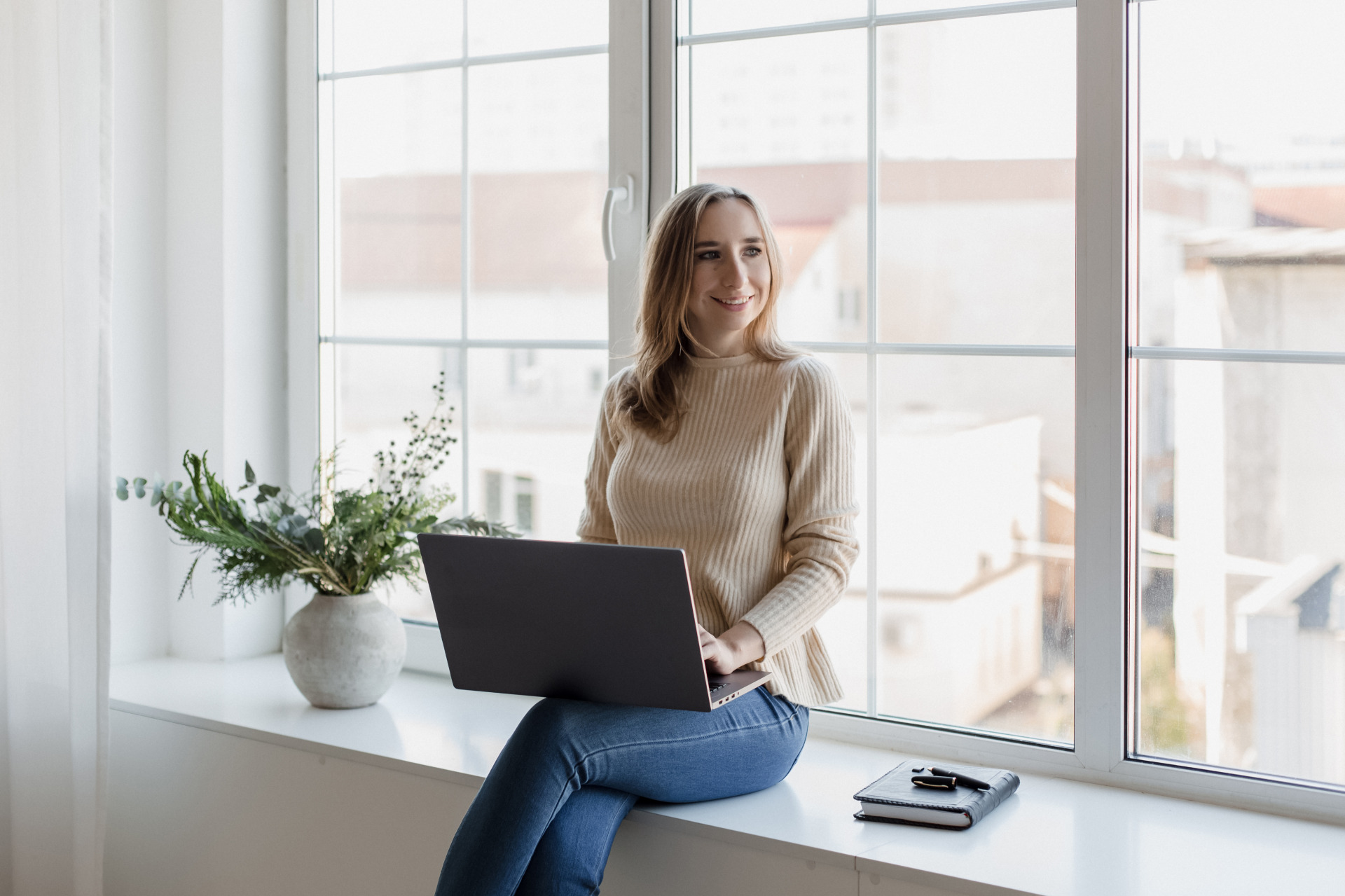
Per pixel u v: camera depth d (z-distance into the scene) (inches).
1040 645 77.9
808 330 83.8
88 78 84.7
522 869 60.0
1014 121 76.0
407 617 101.8
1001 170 76.7
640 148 86.3
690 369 76.0
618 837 68.2
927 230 79.4
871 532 82.5
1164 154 71.4
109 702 88.0
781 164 83.4
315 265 102.9
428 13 97.0
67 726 87.3
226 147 99.8
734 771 67.6
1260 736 71.1
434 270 98.3
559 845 61.4
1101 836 64.2
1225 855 61.6
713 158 85.7
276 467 104.9
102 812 86.0
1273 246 69.1
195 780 86.7
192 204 101.6
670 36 85.4
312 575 87.9
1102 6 70.5
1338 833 65.1
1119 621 72.3
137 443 102.0
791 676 71.7
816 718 83.3
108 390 85.4
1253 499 70.5
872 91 80.1
